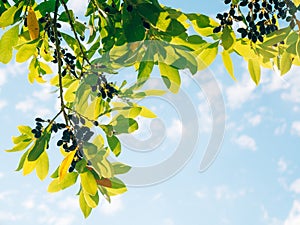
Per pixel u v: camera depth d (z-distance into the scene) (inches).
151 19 97.7
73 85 127.3
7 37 114.7
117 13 119.3
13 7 113.5
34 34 115.6
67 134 109.0
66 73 132.0
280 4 112.8
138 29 98.2
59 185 110.4
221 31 113.4
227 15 111.5
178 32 97.8
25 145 113.9
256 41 112.2
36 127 110.0
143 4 98.7
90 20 131.8
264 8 113.1
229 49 112.3
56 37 120.3
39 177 111.0
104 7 122.0
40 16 132.8
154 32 103.7
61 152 119.6
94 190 101.8
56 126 110.3
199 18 113.0
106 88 110.7
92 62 115.1
